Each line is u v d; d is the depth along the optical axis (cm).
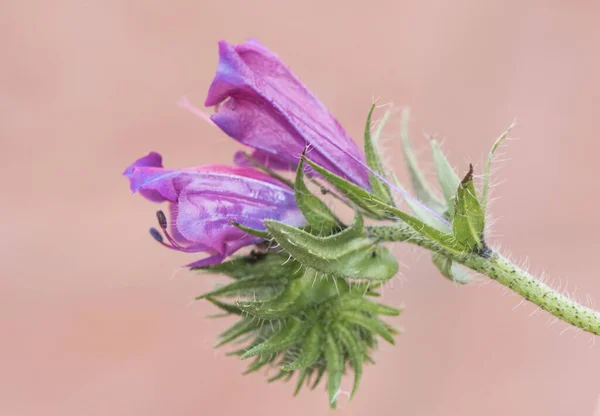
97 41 49
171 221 30
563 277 48
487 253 30
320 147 31
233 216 30
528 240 49
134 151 49
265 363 31
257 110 30
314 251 30
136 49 49
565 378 46
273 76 30
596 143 49
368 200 30
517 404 45
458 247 30
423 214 31
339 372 31
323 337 31
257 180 30
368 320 31
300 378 31
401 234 30
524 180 49
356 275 30
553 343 46
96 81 49
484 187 30
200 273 31
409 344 46
